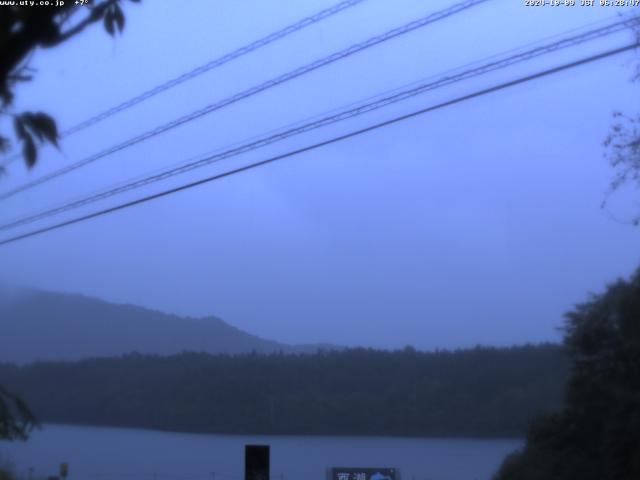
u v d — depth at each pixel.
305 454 47.03
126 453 53.47
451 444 46.81
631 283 22.11
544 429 26.17
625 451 21.55
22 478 35.75
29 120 5.79
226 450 54.88
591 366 24.33
